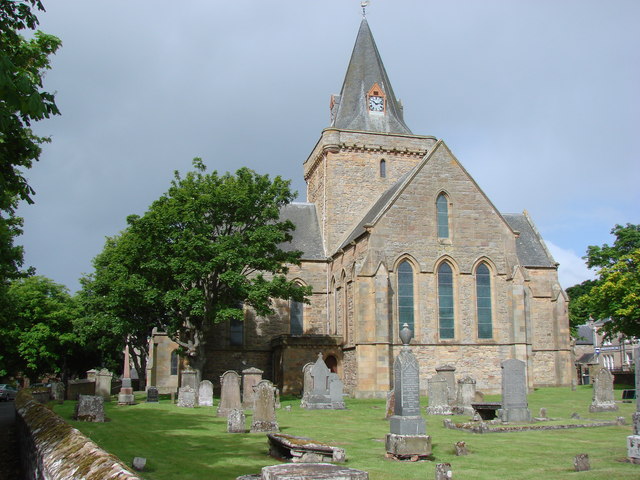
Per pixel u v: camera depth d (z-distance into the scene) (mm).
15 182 14820
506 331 44594
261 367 50125
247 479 11086
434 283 43844
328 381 34344
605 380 29406
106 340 60969
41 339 68375
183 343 41531
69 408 33219
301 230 55812
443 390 29672
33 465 12758
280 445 16109
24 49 17453
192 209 37688
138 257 38906
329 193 54188
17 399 25656
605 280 52500
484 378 43625
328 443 19531
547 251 55906
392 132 57188
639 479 13438
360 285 41969
